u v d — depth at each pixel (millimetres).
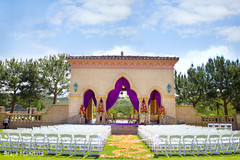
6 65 27719
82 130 11148
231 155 9070
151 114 25719
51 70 28688
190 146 9984
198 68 27609
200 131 10586
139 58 21297
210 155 9070
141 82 21344
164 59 21484
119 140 13945
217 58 25734
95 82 21250
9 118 21281
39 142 9398
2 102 27906
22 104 36281
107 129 13984
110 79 21297
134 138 15047
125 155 8992
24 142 9469
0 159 7852
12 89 27312
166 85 21422
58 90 30625
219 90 25094
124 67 21531
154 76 21531
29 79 27547
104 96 20875
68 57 21266
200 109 32000
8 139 9805
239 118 21141
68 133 9859
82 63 21578
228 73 24094
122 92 26172
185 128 12859
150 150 10266
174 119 20547
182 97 28484
